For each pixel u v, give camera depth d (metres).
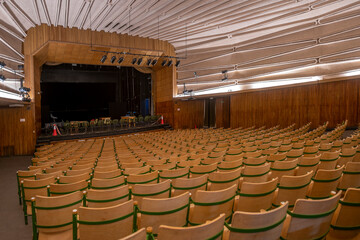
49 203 2.87
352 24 11.09
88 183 4.30
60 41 12.80
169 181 3.44
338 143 6.16
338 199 2.12
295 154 5.32
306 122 13.34
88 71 22.03
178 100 19.00
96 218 2.28
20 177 5.03
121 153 7.98
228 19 12.33
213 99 20.59
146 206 2.47
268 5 10.66
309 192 3.32
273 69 14.40
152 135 13.69
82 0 9.82
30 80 12.55
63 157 7.61
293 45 13.45
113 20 12.52
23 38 12.46
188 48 17.20
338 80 11.83
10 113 12.24
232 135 11.61
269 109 15.01
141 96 24.98
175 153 7.45
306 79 13.12
